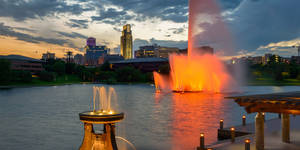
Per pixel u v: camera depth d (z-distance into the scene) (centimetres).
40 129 3316
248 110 1614
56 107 5762
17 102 6869
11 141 2734
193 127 3388
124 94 9956
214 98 8019
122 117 1405
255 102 1513
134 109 5294
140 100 7394
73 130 3256
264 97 1614
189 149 2362
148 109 5281
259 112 1645
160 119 4019
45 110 5238
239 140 2241
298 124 2909
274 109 1548
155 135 2938
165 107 5634
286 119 2133
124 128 3328
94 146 1368
